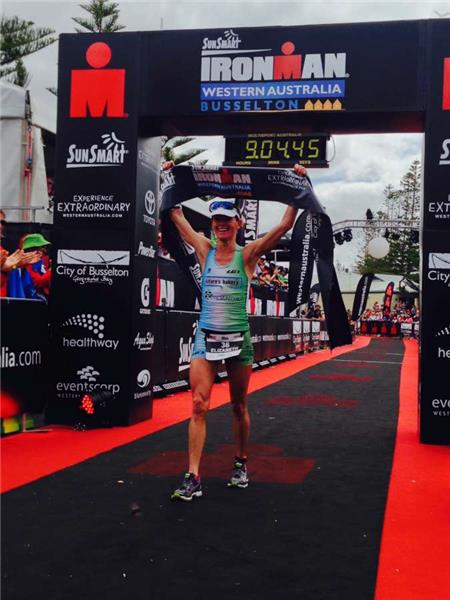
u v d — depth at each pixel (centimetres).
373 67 629
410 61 623
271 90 645
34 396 626
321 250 515
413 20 623
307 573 288
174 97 659
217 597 263
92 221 665
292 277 589
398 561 304
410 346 2619
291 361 1661
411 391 1009
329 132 707
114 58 666
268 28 645
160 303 1012
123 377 655
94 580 278
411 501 405
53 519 358
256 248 420
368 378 1212
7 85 871
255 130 704
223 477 459
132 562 298
